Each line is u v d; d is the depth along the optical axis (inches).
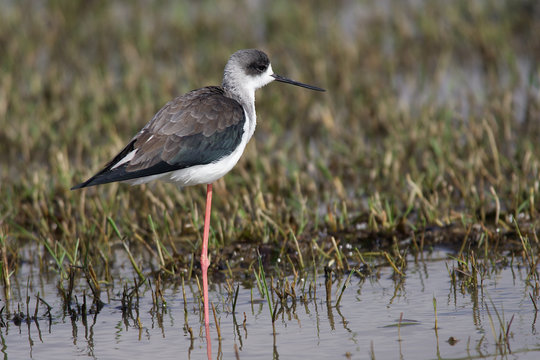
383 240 440.5
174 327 341.4
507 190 485.7
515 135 585.0
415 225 450.3
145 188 490.3
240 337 326.3
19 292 390.3
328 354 303.9
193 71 746.8
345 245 436.8
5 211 490.6
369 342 312.3
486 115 593.0
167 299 377.1
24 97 709.9
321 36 856.3
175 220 466.9
